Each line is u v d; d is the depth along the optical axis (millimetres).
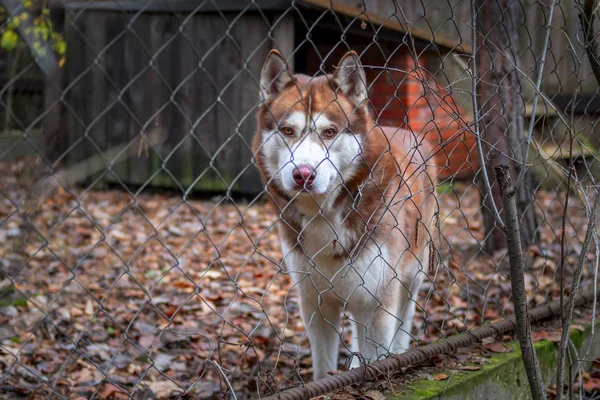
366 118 3053
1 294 3773
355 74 2969
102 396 3037
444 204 7938
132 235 6312
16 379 3045
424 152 3889
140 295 4641
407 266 3512
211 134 8180
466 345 2994
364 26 2617
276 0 7277
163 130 8281
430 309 4402
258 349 3854
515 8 4848
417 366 2785
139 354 3613
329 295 3143
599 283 3871
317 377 3246
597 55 2895
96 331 3900
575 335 3320
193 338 3908
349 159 2949
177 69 8133
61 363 3355
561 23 8883
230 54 7926
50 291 4402
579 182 2607
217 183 8242
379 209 3049
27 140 1799
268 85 2957
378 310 3127
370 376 2568
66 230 6156
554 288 4305
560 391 2350
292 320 4348
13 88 5809
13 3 2342
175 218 7074
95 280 4867
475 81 2504
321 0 6645
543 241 5770
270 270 5379
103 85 8211
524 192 5164
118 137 8273
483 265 5352
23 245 4359
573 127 2941
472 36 2484
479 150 2396
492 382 2809
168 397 3145
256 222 6949
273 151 2971
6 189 4242
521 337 2281
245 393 3260
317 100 2875
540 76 2408
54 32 3467
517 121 4895
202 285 4938
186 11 7777
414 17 8680
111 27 8109
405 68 8289
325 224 2975
